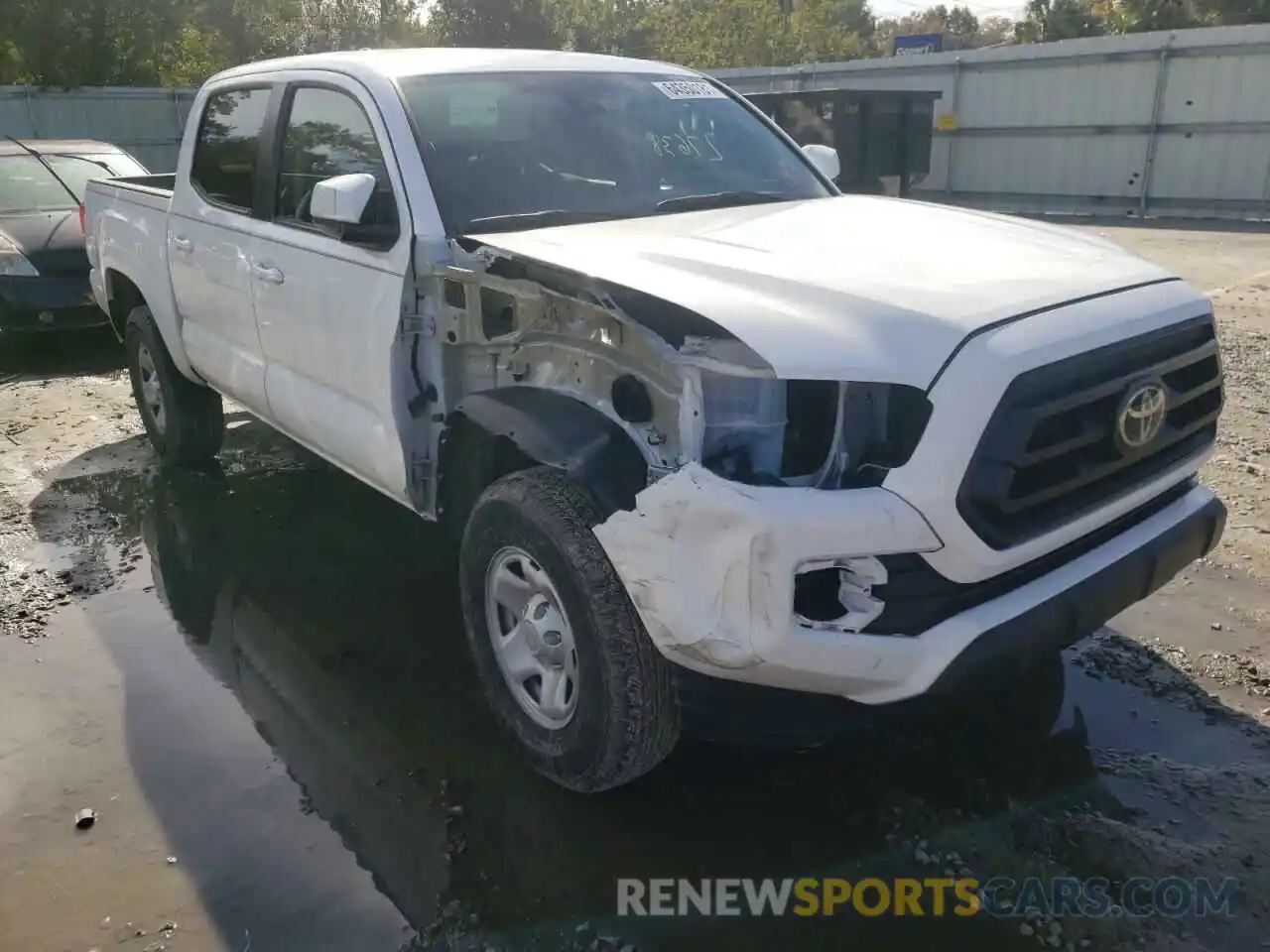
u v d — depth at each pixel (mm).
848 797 3111
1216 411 3271
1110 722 3432
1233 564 4488
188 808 3119
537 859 2889
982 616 2602
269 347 4438
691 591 2510
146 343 5816
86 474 6062
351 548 4969
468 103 3893
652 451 2680
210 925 2676
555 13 36125
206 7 29219
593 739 2867
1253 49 17000
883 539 2461
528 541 2920
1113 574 2850
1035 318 2709
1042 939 2584
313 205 3455
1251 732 3361
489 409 3160
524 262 3055
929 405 2496
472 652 3371
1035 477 2631
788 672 2506
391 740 3441
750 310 2637
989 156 20828
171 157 22156
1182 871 2771
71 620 4316
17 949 2604
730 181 4188
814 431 2613
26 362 8875
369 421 3805
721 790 3150
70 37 23234
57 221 9047
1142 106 18469
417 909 2717
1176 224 17031
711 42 35625
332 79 4074
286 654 4012
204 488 5789
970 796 3098
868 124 14039
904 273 2920
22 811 3119
